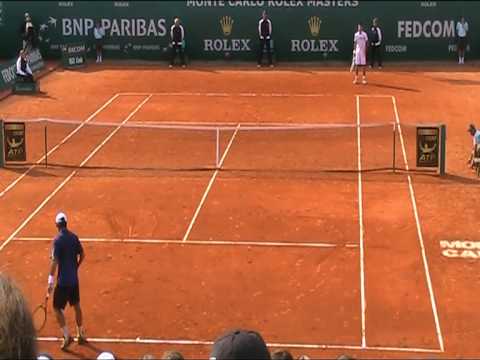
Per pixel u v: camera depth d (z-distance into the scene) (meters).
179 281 35.16
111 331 30.88
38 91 72.94
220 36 86.75
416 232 40.25
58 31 87.44
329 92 72.19
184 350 29.38
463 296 33.28
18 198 45.75
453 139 57.06
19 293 10.00
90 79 78.44
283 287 34.47
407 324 31.09
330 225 41.34
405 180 48.31
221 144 56.38
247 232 40.56
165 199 45.41
